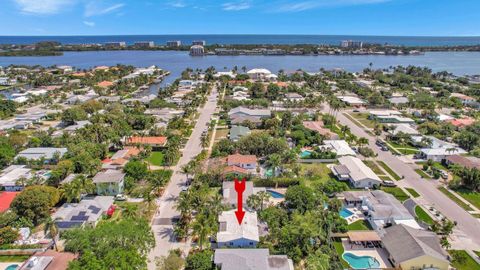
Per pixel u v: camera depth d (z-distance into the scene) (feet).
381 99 614.34
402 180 312.29
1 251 204.33
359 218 248.93
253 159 331.98
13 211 232.32
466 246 215.10
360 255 207.00
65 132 412.98
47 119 515.50
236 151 358.84
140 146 378.32
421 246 193.36
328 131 437.58
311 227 208.13
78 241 187.93
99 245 177.58
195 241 216.95
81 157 315.78
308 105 594.65
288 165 330.13
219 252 190.19
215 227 205.57
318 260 183.01
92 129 393.70
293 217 224.12
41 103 624.18
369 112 555.69
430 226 231.91
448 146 386.93
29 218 230.48
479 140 386.93
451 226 220.64
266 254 190.39
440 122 481.05
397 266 192.03
